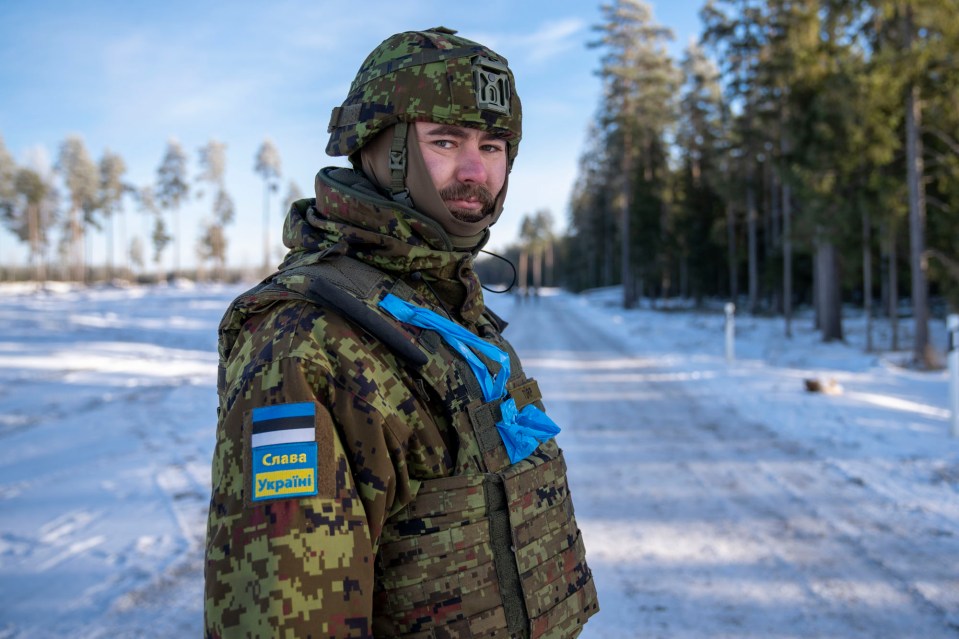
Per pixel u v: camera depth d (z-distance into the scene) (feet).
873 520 15.51
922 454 20.68
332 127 4.05
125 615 11.29
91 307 118.11
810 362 52.65
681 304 156.56
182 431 25.84
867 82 52.65
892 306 61.87
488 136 3.87
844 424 25.22
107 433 25.52
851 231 63.72
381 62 3.84
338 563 2.87
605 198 204.95
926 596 11.90
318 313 3.27
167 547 14.17
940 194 58.03
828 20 52.95
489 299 177.78
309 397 3.04
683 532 15.16
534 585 3.49
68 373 44.01
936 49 48.01
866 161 60.23
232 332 3.59
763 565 13.35
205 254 286.66
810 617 11.34
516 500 3.51
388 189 3.85
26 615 11.27
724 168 114.83
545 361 50.29
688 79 151.84
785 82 69.77
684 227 147.64
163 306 120.57
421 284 3.80
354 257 3.72
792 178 64.69
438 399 3.46
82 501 17.22
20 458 21.94
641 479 19.24
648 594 12.25
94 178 264.11
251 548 2.84
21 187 256.11
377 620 3.27
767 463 20.59
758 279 133.49
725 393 33.73
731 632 10.93
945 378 41.78
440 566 3.28
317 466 2.95
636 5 135.23
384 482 3.12
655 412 29.35
